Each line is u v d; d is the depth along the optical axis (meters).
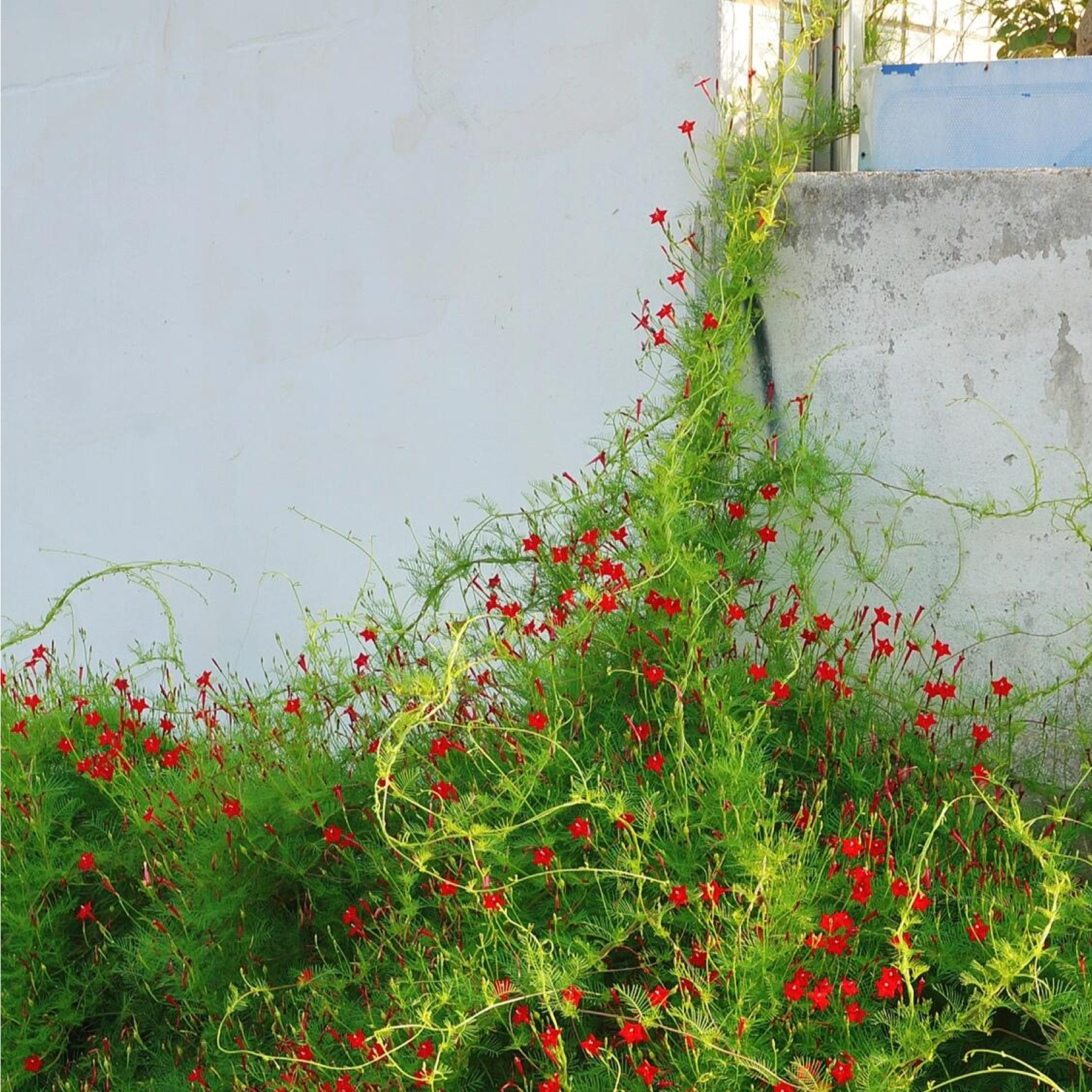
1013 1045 2.66
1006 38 4.30
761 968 2.43
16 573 5.80
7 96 5.47
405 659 3.65
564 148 3.82
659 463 3.24
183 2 4.77
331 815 3.18
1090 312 3.19
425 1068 2.49
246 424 4.83
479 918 2.79
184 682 4.79
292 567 4.77
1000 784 3.00
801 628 3.40
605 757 2.97
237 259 4.76
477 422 4.16
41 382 5.55
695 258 3.57
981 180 3.25
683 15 3.52
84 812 3.71
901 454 3.42
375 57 4.24
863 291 3.41
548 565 3.49
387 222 4.30
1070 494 3.26
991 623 3.39
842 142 3.84
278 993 3.03
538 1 3.82
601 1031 2.77
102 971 3.18
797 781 3.17
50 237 5.41
